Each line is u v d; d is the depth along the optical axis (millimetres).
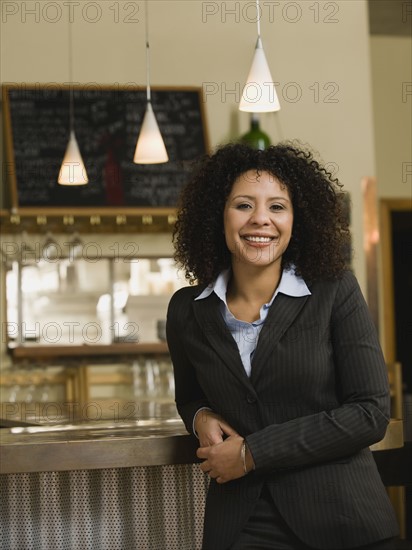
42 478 2535
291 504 2018
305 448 1981
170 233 5957
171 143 5852
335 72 6086
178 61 5980
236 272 2174
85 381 5664
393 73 7180
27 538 2525
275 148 2229
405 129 7219
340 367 2068
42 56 5852
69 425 2877
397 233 9547
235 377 2074
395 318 9523
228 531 2055
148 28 5965
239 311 2166
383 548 2033
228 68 6008
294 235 2172
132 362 5820
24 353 5633
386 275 7289
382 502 2047
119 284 5887
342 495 2008
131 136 5832
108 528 2561
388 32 7078
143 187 5777
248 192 2127
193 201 2326
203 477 2629
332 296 2086
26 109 5754
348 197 5992
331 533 1996
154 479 2594
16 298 5742
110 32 5922
